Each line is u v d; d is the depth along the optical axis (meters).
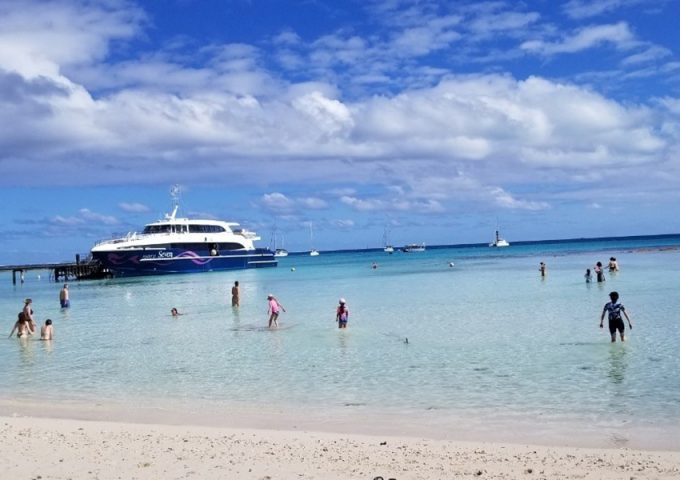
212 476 8.25
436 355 17.97
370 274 74.31
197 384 15.27
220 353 19.92
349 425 11.17
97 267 80.06
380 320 27.02
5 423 11.53
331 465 8.62
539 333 21.31
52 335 24.84
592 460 8.59
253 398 13.55
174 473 8.40
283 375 15.95
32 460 9.07
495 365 16.16
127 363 18.75
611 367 15.32
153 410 12.78
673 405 11.74
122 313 35.47
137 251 74.31
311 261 163.75
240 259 89.00
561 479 7.87
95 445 9.81
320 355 18.69
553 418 11.15
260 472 8.38
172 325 28.55
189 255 79.62
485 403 12.36
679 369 14.87
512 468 8.34
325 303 36.59
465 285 48.19
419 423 11.13
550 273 59.38
